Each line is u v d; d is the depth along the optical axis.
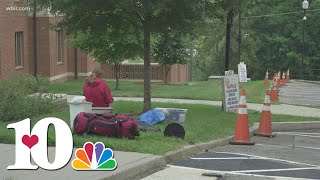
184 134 10.18
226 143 11.09
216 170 8.15
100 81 11.70
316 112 17.31
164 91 24.72
